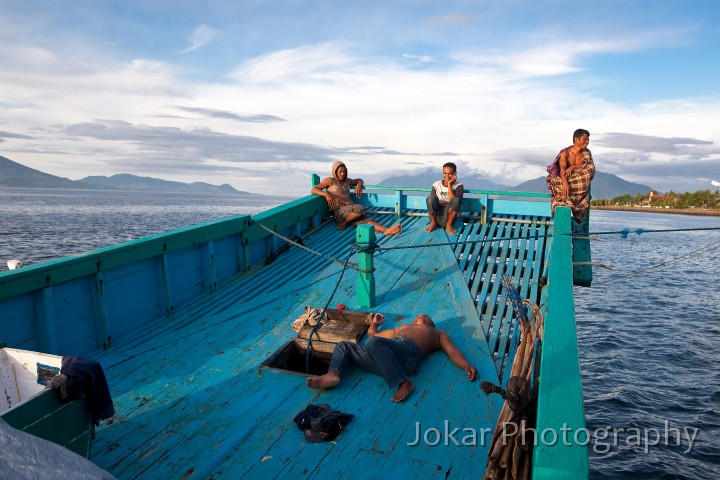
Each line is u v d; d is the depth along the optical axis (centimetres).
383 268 802
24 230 8119
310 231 1028
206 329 640
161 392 489
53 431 321
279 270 845
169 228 9300
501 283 704
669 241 10206
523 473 309
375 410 452
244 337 614
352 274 793
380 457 388
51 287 516
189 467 378
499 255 803
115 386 501
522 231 874
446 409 452
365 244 658
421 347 533
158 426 432
